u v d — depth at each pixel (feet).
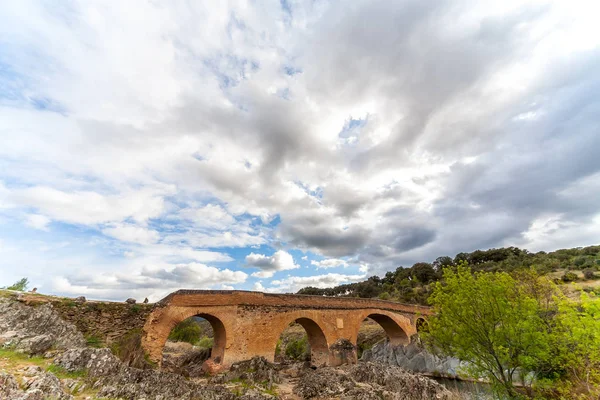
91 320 61.62
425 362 115.03
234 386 66.28
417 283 268.62
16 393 31.35
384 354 139.33
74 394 38.93
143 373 49.19
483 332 56.90
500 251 284.41
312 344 111.96
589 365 48.06
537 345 52.60
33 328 52.54
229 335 82.33
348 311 116.88
